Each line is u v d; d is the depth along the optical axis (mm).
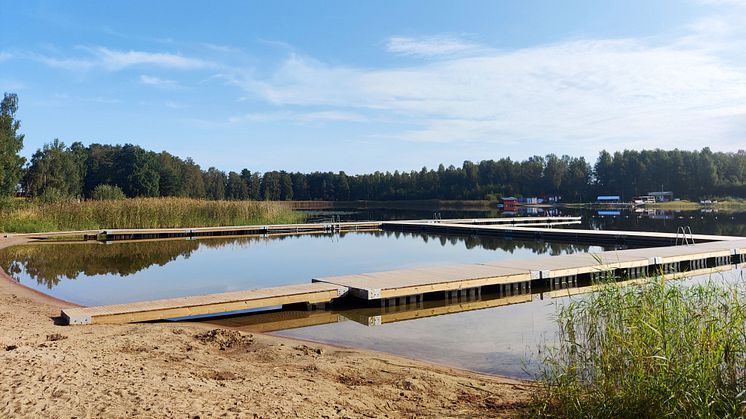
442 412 4055
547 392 4137
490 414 4004
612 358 4094
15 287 9969
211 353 5777
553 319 7801
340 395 4336
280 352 5941
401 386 4758
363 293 8539
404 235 24047
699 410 3279
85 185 55312
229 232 24047
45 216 22156
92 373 4383
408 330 7270
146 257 15648
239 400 3973
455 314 8305
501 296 9719
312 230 26516
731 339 3773
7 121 27875
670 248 14125
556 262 11602
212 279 11758
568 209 51969
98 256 15727
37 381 4047
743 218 33094
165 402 3770
